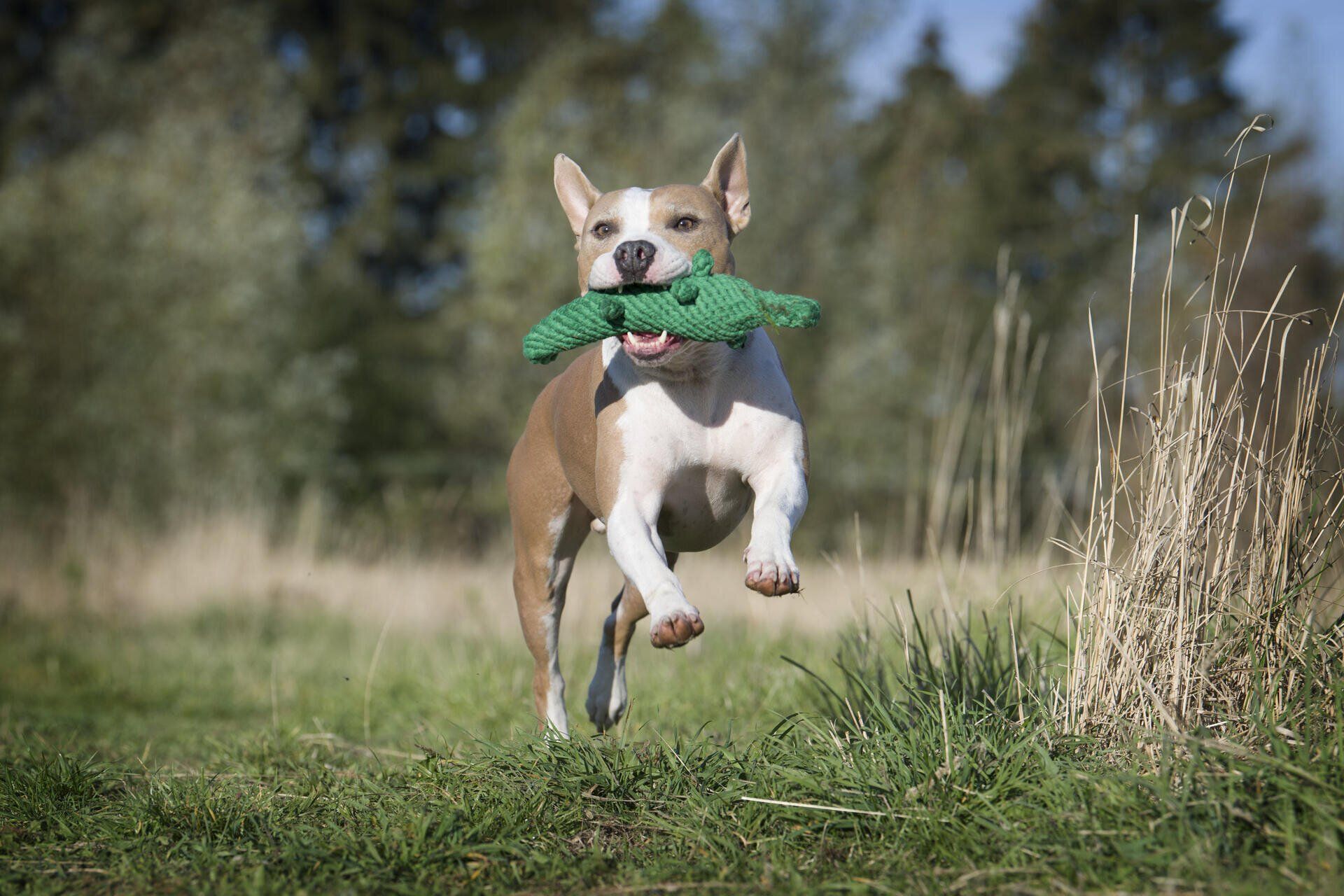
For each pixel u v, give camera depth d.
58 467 14.91
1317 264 19.16
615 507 3.51
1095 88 28.28
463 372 22.09
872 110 25.66
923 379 18.97
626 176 18.14
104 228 15.99
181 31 21.73
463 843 2.85
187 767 4.37
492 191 19.73
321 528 16.56
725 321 3.23
